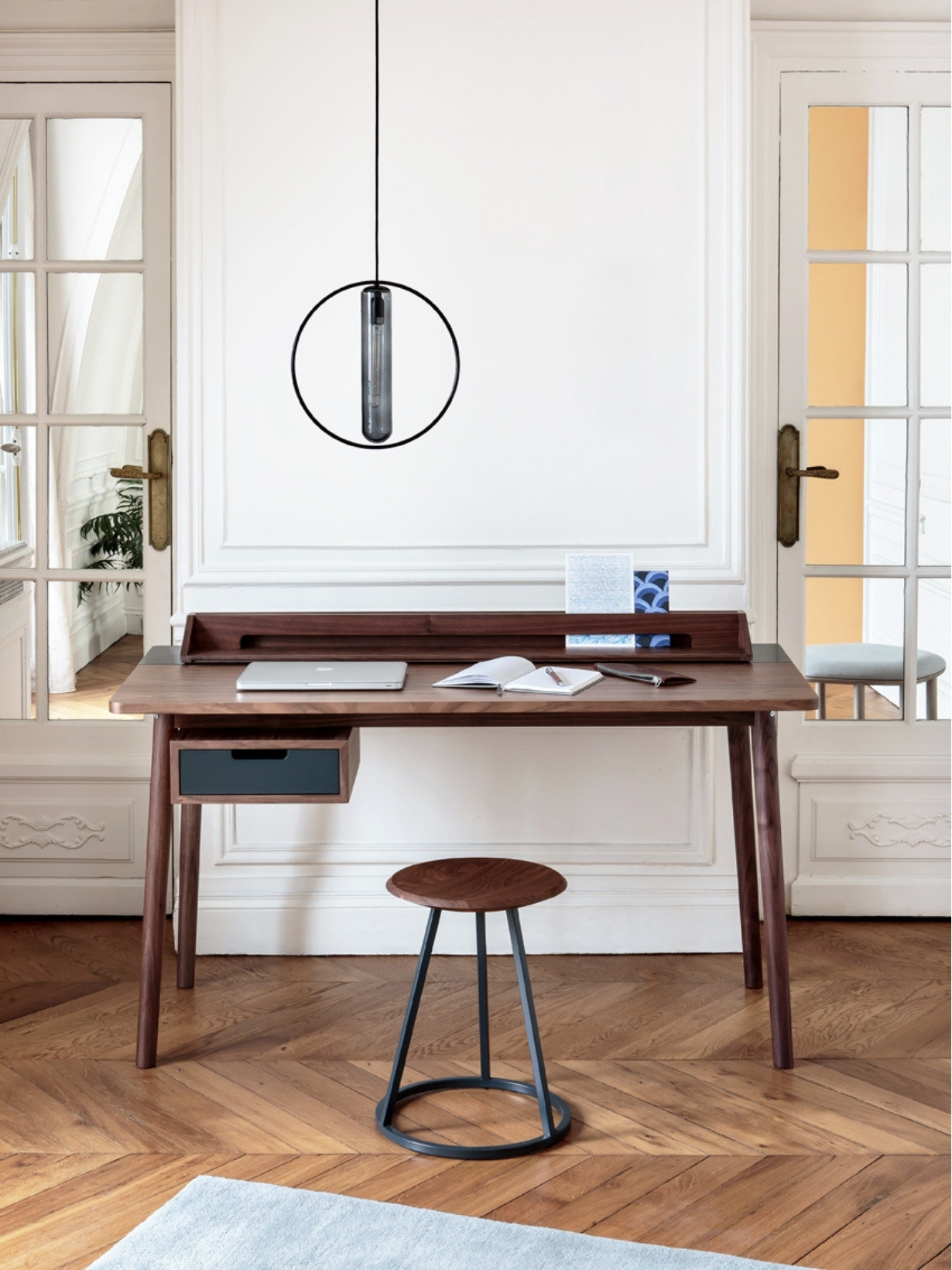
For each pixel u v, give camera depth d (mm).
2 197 3748
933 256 3766
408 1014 2625
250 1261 2213
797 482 3824
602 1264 2203
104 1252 2250
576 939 3584
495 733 3547
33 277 3777
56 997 3311
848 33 3695
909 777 3846
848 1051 2992
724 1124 2670
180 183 3348
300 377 3400
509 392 3416
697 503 3445
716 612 3283
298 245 3369
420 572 3436
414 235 3375
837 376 3807
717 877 3584
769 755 2875
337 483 3426
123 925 3834
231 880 3568
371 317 3078
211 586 3436
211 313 3377
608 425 3426
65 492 3842
